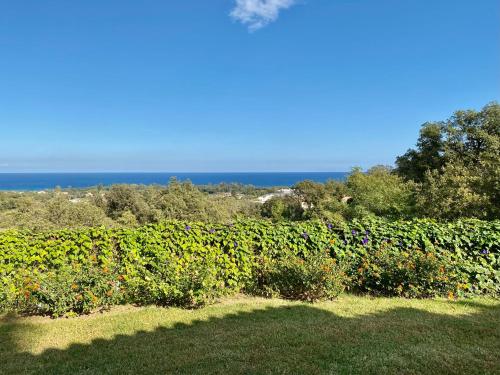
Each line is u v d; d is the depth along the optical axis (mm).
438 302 5668
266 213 29047
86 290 4930
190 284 5262
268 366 3451
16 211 25953
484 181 12109
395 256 6105
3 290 5109
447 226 6773
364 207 16609
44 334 4355
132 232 5938
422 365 3459
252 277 6137
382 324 4598
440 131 31625
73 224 24109
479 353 3719
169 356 3717
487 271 6129
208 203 31984
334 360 3574
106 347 3979
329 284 5621
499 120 28859
